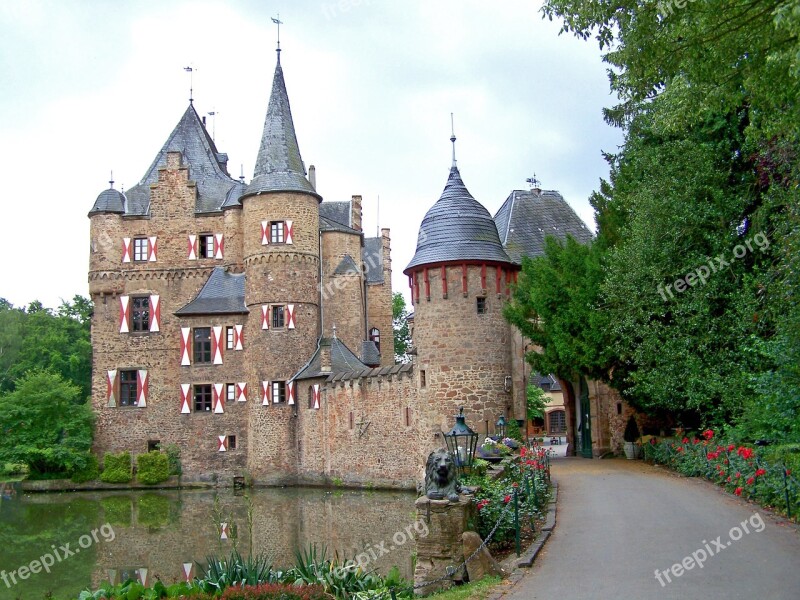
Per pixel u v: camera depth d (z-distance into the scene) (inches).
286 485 1707.7
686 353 952.3
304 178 1833.2
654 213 997.8
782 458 645.3
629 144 1200.8
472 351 1131.3
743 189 992.9
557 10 514.6
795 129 499.5
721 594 393.4
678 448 960.3
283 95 1898.4
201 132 2082.9
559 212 1625.2
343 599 515.5
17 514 1310.3
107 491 1718.8
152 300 1873.8
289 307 1752.0
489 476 644.1
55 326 2878.9
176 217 1908.2
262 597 462.3
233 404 1802.4
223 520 1149.7
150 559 883.4
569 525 593.6
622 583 422.3
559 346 1117.1
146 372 1855.3
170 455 1804.9
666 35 496.1
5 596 735.7
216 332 1813.5
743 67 492.7
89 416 1824.6
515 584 431.5
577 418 1414.9
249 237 1796.3
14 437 1752.0
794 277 689.0
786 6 345.7
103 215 1900.8
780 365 714.8
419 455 1174.3
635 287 1002.7
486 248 1152.2
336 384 1590.8
